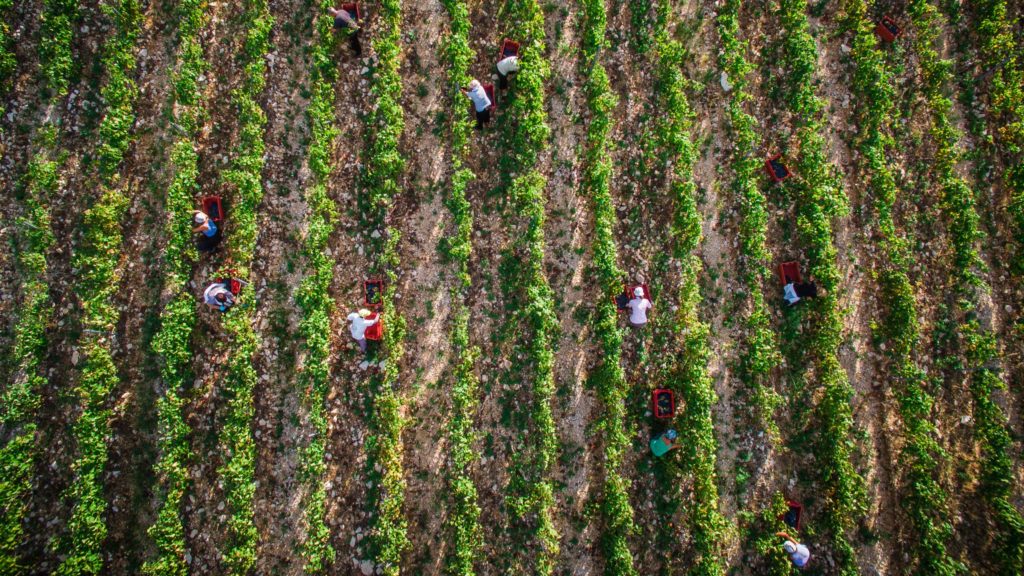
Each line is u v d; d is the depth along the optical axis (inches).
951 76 503.5
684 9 510.6
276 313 458.9
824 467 453.1
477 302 472.1
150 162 470.9
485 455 453.4
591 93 481.4
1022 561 430.9
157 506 437.1
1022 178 491.5
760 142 498.3
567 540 446.6
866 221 494.0
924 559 440.8
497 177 489.1
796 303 473.4
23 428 431.2
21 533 417.4
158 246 462.9
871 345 481.4
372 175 472.1
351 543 435.5
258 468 441.1
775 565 438.6
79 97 473.4
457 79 467.5
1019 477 463.8
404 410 457.4
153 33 482.9
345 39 481.7
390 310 450.0
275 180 471.5
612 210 467.8
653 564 446.9
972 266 494.0
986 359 468.1
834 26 519.2
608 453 435.8
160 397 446.3
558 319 472.7
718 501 451.5
